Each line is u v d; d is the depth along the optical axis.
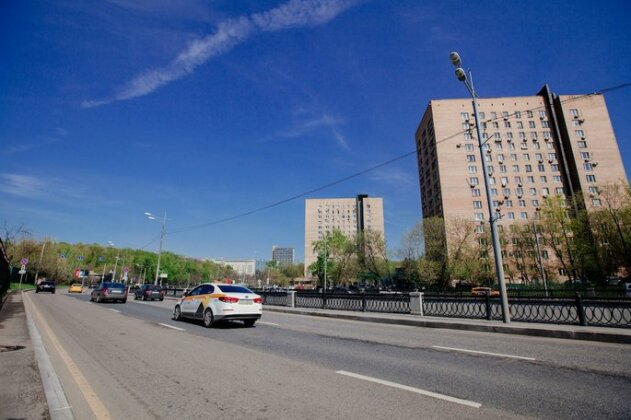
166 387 4.96
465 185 70.19
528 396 4.58
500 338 9.60
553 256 58.84
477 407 4.17
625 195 38.78
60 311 16.72
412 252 46.91
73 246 83.69
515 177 70.31
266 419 3.81
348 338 9.50
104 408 4.13
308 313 17.77
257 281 112.12
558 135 71.19
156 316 15.34
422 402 4.34
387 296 16.09
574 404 4.27
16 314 13.75
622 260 37.97
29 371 5.47
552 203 46.19
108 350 7.58
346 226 141.00
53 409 3.96
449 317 13.88
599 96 71.81
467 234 46.75
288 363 6.44
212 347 8.00
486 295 12.87
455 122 73.88
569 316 11.09
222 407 4.18
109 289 24.34
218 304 11.51
